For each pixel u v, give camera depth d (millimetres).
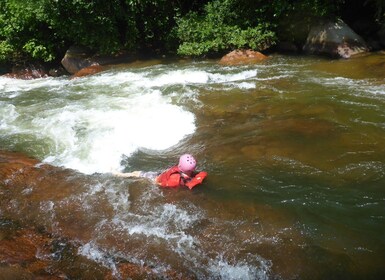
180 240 4578
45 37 14633
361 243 4379
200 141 7012
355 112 7512
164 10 14883
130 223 4934
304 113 7672
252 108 8180
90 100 9445
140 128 7676
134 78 11094
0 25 14383
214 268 4160
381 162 5816
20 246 4633
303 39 12812
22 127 8117
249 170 5910
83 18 13305
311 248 4332
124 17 13859
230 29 12992
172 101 8883
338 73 9969
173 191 5531
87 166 6488
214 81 10180
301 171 5773
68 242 4703
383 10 12500
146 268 4227
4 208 5430
